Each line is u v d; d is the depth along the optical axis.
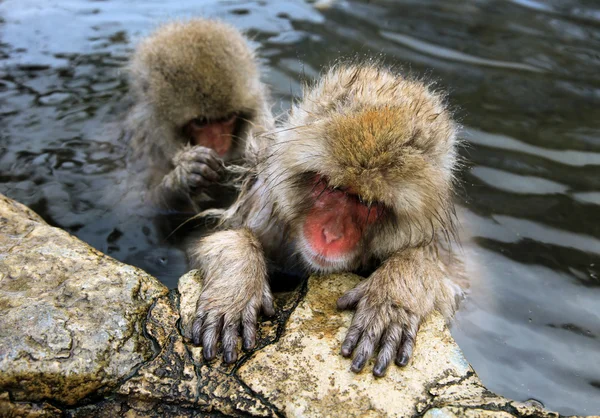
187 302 0.51
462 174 0.79
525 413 0.42
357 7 1.18
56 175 0.83
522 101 0.93
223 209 0.76
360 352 0.45
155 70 0.87
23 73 1.03
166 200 0.82
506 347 0.56
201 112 0.85
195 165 0.79
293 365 0.45
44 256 0.51
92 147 0.90
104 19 1.17
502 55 1.03
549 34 1.09
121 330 0.46
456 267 0.67
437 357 0.47
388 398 0.43
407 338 0.47
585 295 0.63
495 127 0.87
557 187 0.77
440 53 1.02
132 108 0.95
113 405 0.44
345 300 0.50
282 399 0.43
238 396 0.43
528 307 0.61
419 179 0.50
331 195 0.53
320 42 1.06
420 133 0.50
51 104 0.97
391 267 0.52
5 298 0.47
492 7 1.18
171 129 0.87
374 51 1.02
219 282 0.51
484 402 0.43
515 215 0.73
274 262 0.61
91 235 0.74
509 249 0.69
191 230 0.78
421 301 0.51
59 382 0.43
